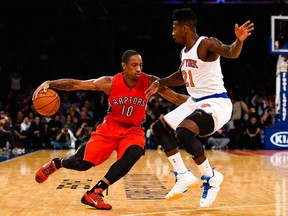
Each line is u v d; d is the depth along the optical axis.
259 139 13.34
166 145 3.78
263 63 20.48
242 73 19.89
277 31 12.42
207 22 20.61
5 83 17.02
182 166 3.77
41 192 4.64
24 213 3.55
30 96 15.51
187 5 20.84
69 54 19.16
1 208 3.76
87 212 3.59
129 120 3.86
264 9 20.67
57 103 3.83
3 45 18.59
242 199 4.30
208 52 3.53
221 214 3.58
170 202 4.11
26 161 8.54
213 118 3.54
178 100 4.07
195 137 3.66
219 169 7.32
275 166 7.89
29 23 19.22
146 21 21.36
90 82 3.84
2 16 19.05
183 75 3.73
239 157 10.02
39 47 18.98
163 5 21.31
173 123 3.74
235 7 20.75
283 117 13.19
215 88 3.62
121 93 3.81
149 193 4.62
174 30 3.68
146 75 3.91
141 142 3.84
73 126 13.05
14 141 12.28
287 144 13.27
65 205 3.90
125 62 3.76
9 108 14.25
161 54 20.95
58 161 3.87
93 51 19.66
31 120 13.08
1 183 5.35
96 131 3.91
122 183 5.37
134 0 21.41
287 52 12.44
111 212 3.61
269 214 3.58
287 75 12.98
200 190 4.85
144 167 7.45
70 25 19.48
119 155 3.81
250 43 20.72
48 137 12.81
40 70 18.12
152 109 13.58
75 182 5.44
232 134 13.43
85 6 20.27
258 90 18.11
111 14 21.36
